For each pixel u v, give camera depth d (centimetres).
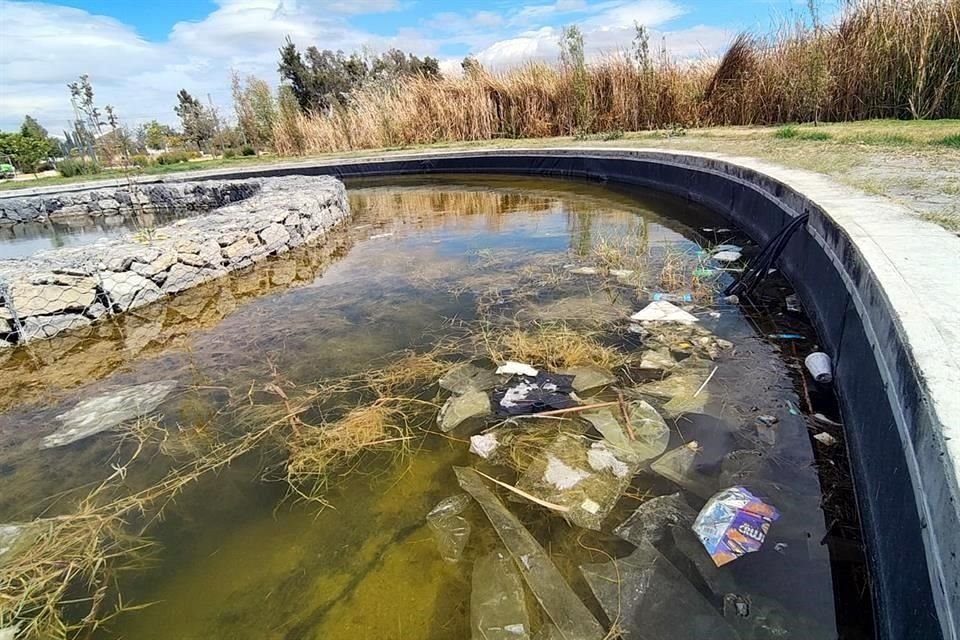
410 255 460
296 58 2059
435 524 160
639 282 348
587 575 139
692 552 143
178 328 327
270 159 1210
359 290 376
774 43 816
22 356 298
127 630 134
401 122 1254
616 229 499
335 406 226
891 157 399
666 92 966
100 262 344
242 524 166
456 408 217
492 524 158
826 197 281
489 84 1164
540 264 404
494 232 525
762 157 486
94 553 158
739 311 295
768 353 246
